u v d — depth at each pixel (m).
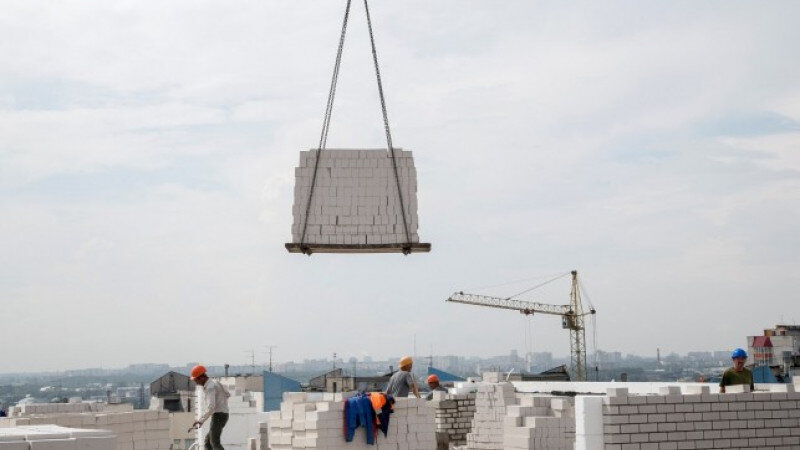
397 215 20.67
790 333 90.56
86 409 20.92
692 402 15.23
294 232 20.31
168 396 53.53
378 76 21.39
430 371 45.75
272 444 16.94
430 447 16.83
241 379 58.50
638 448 14.83
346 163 20.97
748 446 15.42
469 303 142.88
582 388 26.72
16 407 20.27
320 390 55.41
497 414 20.61
